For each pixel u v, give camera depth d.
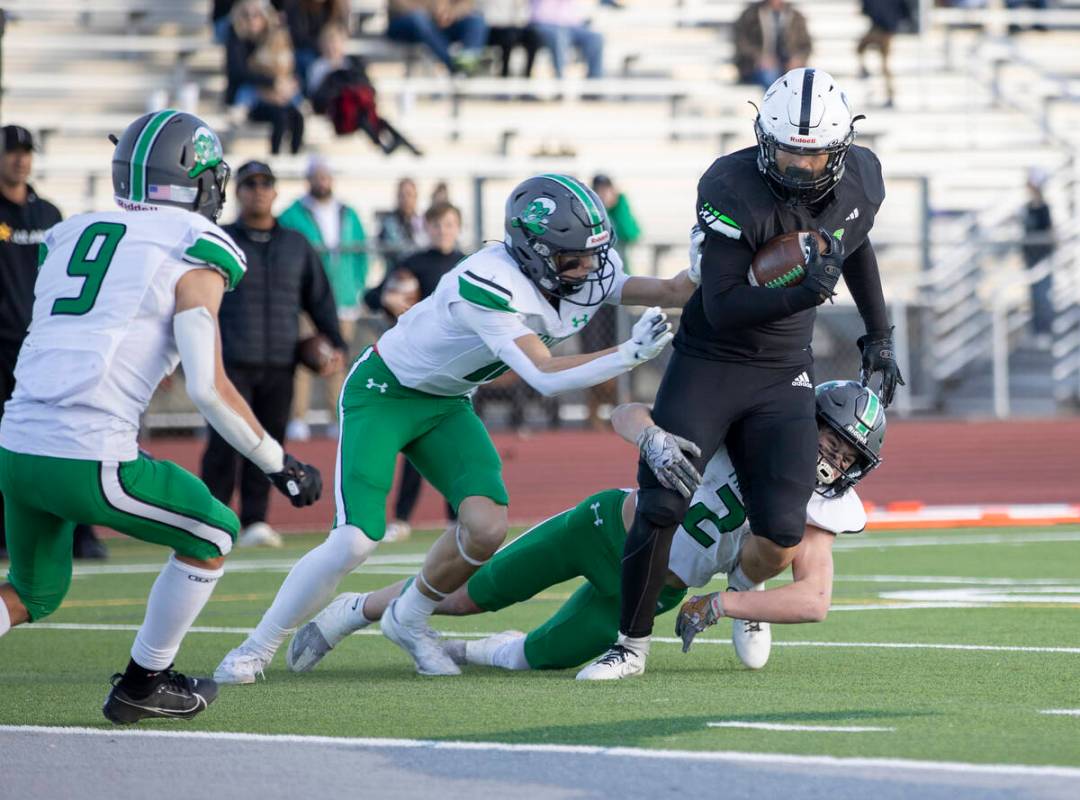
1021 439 56.09
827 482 18.44
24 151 31.61
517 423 54.50
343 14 61.84
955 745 14.02
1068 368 62.53
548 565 19.41
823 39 73.88
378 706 16.67
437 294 18.75
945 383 61.75
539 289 17.94
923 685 17.84
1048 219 62.03
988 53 73.88
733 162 18.03
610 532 19.02
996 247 63.25
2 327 31.95
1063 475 51.88
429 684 18.41
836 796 12.09
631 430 17.77
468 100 66.19
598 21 72.12
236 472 36.66
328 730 15.25
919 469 51.91
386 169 59.91
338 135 57.84
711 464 19.08
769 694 17.25
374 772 13.29
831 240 17.50
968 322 62.12
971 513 43.50
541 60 70.88
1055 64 76.25
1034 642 21.58
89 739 14.91
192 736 15.02
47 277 14.98
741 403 18.12
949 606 25.81
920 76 72.38
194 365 14.43
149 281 14.59
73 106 63.47
